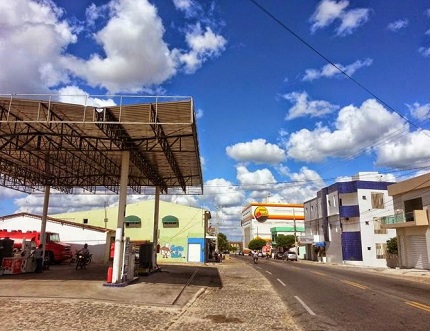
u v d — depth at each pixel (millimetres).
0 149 20016
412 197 36750
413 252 36000
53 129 17875
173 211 45719
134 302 12359
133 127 16672
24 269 20531
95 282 16703
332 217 55312
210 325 9414
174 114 15406
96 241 36469
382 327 9094
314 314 10852
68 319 9320
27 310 10195
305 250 68750
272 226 121562
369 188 51594
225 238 120312
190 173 27000
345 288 17250
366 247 49750
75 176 28172
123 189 17656
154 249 25344
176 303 12641
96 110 15023
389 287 17750
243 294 15648
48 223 36469
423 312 11062
